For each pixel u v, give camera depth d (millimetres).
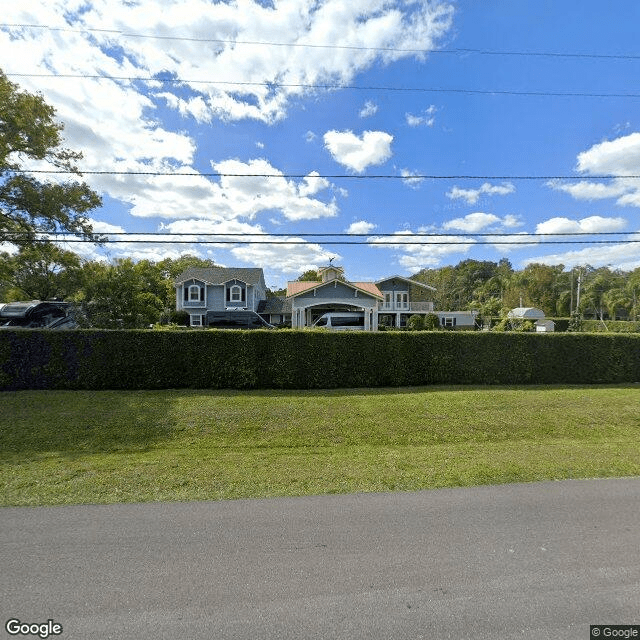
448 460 4766
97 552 2623
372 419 6562
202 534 2883
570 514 3234
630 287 42812
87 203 13227
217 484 3967
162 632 1910
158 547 2693
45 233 12617
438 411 6957
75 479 4086
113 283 11266
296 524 3051
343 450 5328
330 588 2256
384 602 2139
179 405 7043
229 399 7500
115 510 3314
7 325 13172
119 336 8391
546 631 1930
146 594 2193
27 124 11555
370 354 9117
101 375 8289
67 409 6742
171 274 41156
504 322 20750
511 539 2822
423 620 2000
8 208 12531
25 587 2246
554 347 9836
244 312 23500
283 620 2000
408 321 33812
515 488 3826
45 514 3232
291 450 5328
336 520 3121
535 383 9758
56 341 8219
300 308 27703
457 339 9555
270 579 2338
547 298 52500
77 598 2158
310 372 8859
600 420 6781
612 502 3477
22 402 7109
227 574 2383
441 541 2789
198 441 5676
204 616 2027
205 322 29531
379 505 3424
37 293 19438
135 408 6844
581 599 2166
